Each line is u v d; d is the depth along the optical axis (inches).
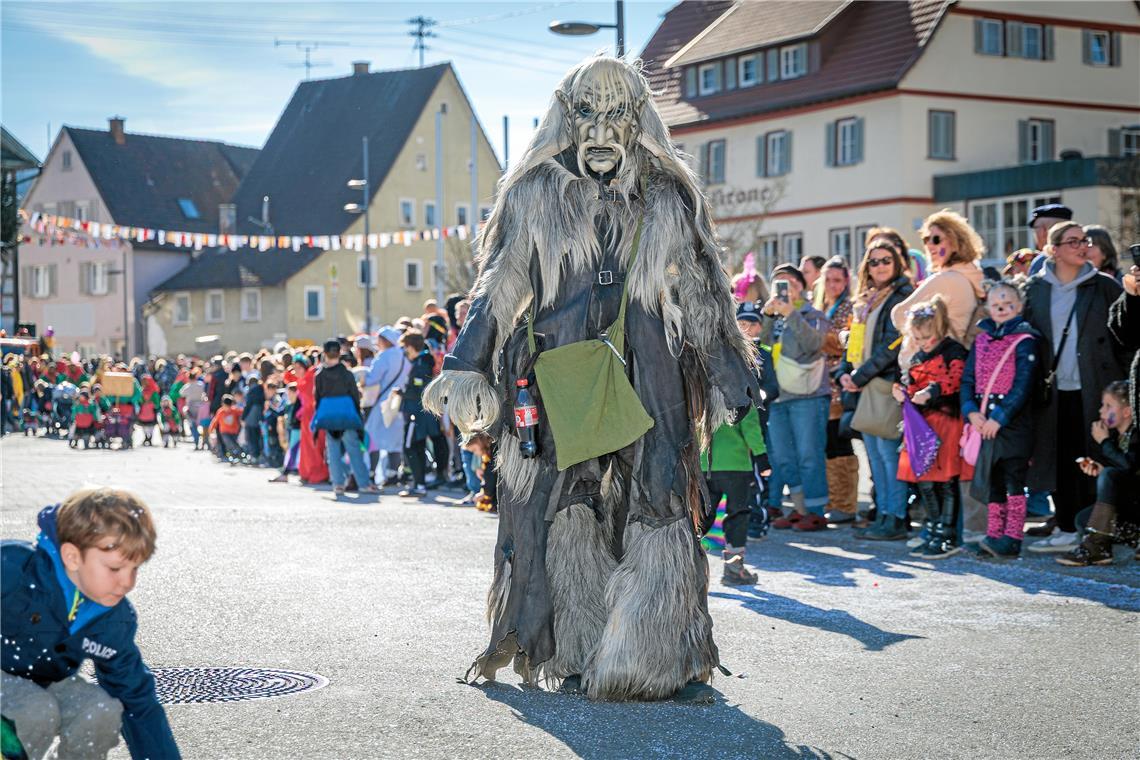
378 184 2497.5
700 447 227.8
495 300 221.8
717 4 1932.8
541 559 218.5
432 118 2583.7
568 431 215.6
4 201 1811.0
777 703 214.1
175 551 385.4
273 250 2529.5
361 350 694.5
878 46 1648.6
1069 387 372.5
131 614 144.6
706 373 222.4
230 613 286.7
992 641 261.6
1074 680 230.2
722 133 1796.3
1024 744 193.0
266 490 636.1
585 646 221.1
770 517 449.7
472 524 460.8
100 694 144.8
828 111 1675.7
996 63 1665.8
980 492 363.9
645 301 218.4
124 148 2807.6
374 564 359.9
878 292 409.1
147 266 2709.2
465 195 2635.3
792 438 434.3
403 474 646.5
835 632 270.7
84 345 2778.1
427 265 2583.7
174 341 2620.6
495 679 226.7
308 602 300.5
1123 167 1464.1
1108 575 336.2
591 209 220.4
